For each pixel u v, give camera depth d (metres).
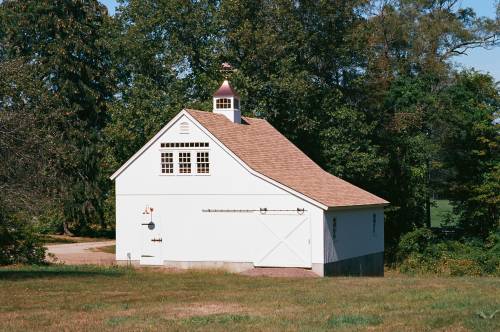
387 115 62.91
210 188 40.88
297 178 42.25
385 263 58.62
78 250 56.47
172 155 41.62
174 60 55.78
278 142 46.88
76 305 24.33
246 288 29.64
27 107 36.94
